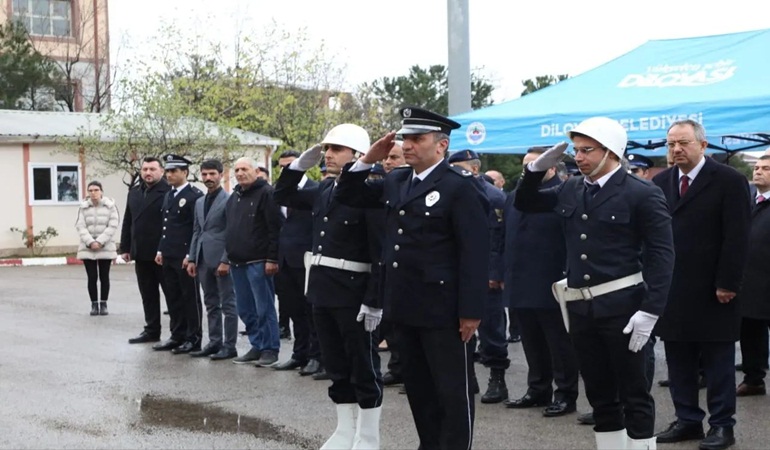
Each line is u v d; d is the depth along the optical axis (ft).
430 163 15.58
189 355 29.35
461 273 15.19
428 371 16.17
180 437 19.49
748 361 23.54
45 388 24.31
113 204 40.09
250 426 20.42
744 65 26.96
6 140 75.25
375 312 17.54
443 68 120.88
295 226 26.05
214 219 28.71
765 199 23.67
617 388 15.96
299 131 93.04
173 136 75.41
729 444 18.57
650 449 15.56
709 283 18.56
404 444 18.93
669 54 29.89
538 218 21.43
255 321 27.89
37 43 115.34
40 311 40.47
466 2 35.73
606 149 15.31
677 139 18.44
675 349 19.15
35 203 77.05
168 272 30.04
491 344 22.86
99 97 114.62
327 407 22.22
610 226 15.29
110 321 37.24
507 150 30.45
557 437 19.40
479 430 20.03
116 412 21.70
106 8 120.78
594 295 15.34
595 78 29.86
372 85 114.93
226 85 94.53
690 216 18.66
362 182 16.61
